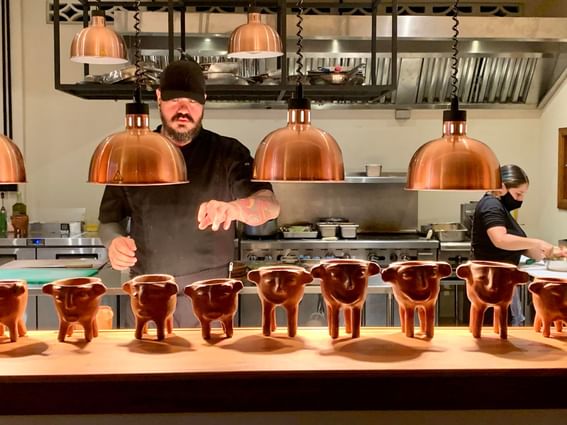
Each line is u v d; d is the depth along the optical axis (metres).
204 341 1.75
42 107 5.95
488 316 3.72
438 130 6.01
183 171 1.65
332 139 1.69
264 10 5.43
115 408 1.50
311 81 3.78
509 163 6.07
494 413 1.61
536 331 1.86
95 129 6.00
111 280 3.38
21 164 1.76
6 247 5.25
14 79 5.87
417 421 1.61
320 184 6.00
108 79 3.68
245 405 1.52
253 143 5.98
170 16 3.38
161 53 4.63
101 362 1.57
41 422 1.53
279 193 6.00
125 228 2.97
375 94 3.82
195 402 1.51
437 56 4.97
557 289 1.76
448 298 5.12
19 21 5.84
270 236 5.36
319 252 5.17
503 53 4.95
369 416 1.60
